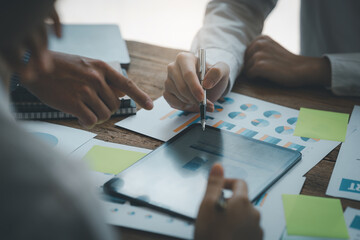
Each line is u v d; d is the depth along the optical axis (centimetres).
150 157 65
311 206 56
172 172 61
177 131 76
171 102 83
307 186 61
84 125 72
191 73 78
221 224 43
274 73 97
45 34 36
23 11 29
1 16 29
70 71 70
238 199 46
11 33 30
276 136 75
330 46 141
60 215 29
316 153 70
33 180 28
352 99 92
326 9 137
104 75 72
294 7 338
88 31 115
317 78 98
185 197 56
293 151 68
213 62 93
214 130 74
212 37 104
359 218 55
